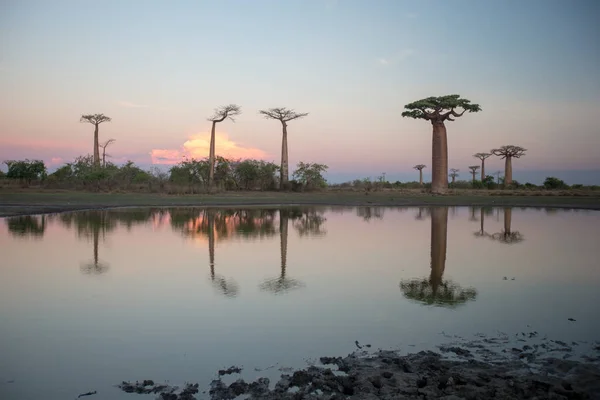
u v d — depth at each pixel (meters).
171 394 4.58
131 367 5.23
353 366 5.18
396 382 4.71
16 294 8.32
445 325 6.64
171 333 6.30
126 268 10.59
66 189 46.47
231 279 9.50
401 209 32.53
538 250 13.41
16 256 12.12
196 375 5.03
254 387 4.68
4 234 16.47
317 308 7.46
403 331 6.39
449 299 8.02
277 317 6.99
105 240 15.12
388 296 8.21
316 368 5.12
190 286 8.91
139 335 6.23
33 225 19.53
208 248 13.58
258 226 19.91
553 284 9.16
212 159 51.66
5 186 46.06
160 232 17.39
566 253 12.89
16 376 5.02
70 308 7.45
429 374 4.92
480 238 16.14
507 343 5.94
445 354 5.58
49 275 9.86
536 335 6.24
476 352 5.64
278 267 10.76
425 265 11.07
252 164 54.16
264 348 5.77
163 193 45.31
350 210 31.17
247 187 54.34
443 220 23.39
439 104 49.47
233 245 14.20
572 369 5.06
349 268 10.67
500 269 10.62
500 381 4.72
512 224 21.28
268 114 54.38
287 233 17.36
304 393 4.54
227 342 5.97
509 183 70.38
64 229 18.12
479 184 67.50
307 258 11.97
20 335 6.23
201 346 5.84
